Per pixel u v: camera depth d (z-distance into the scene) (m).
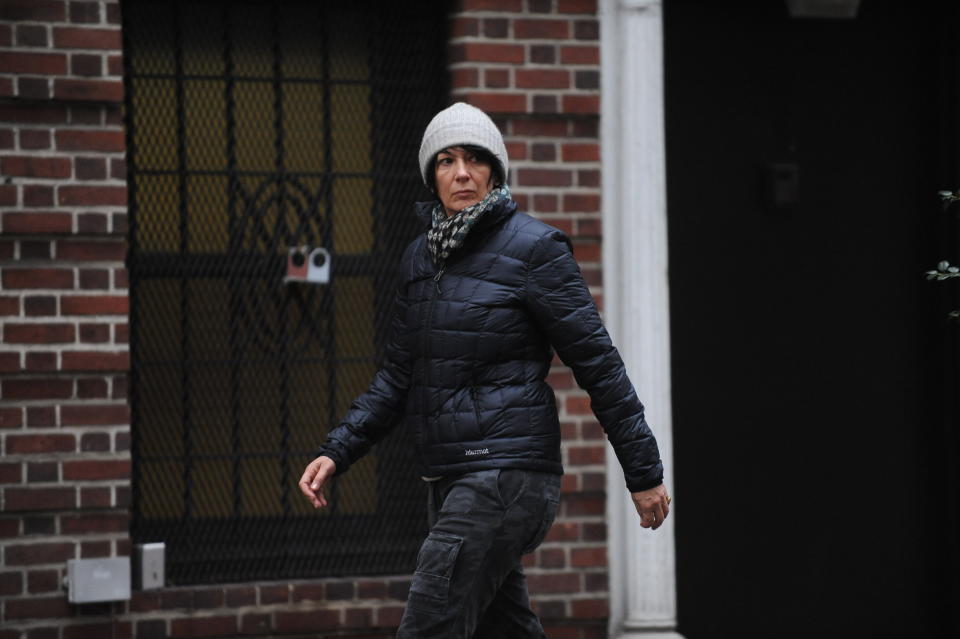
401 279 15.36
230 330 21.88
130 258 21.39
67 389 20.16
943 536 24.64
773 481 24.25
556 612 22.05
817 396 24.38
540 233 14.59
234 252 21.84
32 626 20.05
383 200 22.48
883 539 24.58
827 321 24.38
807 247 24.27
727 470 24.08
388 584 21.56
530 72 21.94
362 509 22.39
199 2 21.72
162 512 21.55
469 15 21.77
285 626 21.14
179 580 21.44
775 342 24.20
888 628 24.56
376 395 15.66
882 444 24.58
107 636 20.39
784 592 24.30
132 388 21.42
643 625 22.20
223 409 21.83
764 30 24.06
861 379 24.48
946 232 24.42
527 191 21.97
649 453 14.30
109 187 20.25
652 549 22.25
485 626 15.87
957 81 24.30
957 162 24.30
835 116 24.33
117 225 20.27
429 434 14.55
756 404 24.17
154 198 21.52
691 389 23.92
